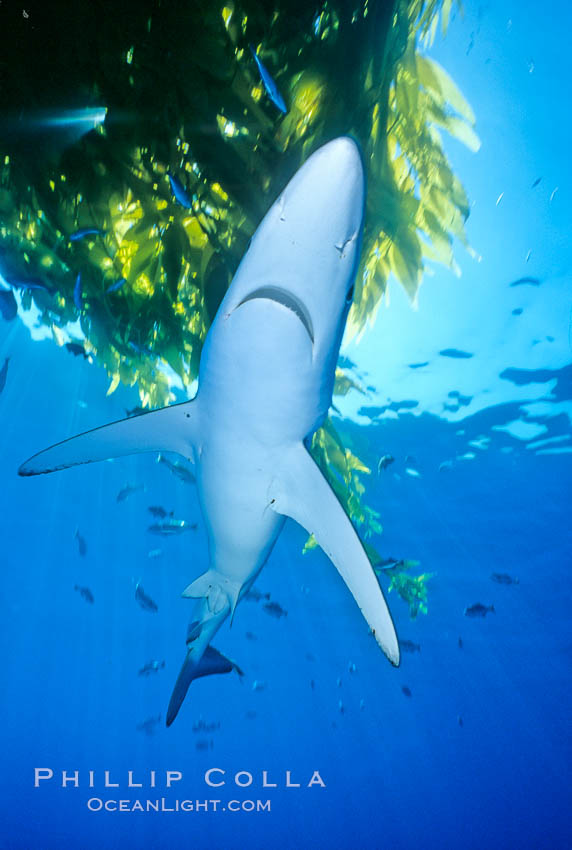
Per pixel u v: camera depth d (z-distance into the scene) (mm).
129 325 4465
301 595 18938
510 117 5375
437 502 14500
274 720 30000
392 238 4242
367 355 9141
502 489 13867
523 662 23312
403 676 26109
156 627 22922
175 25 2922
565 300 7902
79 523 17312
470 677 25484
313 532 3693
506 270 7359
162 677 26469
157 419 3680
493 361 9469
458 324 8469
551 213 6441
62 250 4230
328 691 27859
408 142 3977
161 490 15125
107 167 3453
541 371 9781
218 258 4027
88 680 27531
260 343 2842
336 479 5914
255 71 3102
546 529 15156
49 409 12719
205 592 4816
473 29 4598
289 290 2656
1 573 20453
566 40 4727
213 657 6281
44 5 2861
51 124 3244
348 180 2420
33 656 25641
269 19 2998
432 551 16828
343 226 2508
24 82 3086
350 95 3338
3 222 4250
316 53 3152
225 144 3328
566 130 5438
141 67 3041
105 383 11297
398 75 3766
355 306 4781
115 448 3908
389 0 3326
